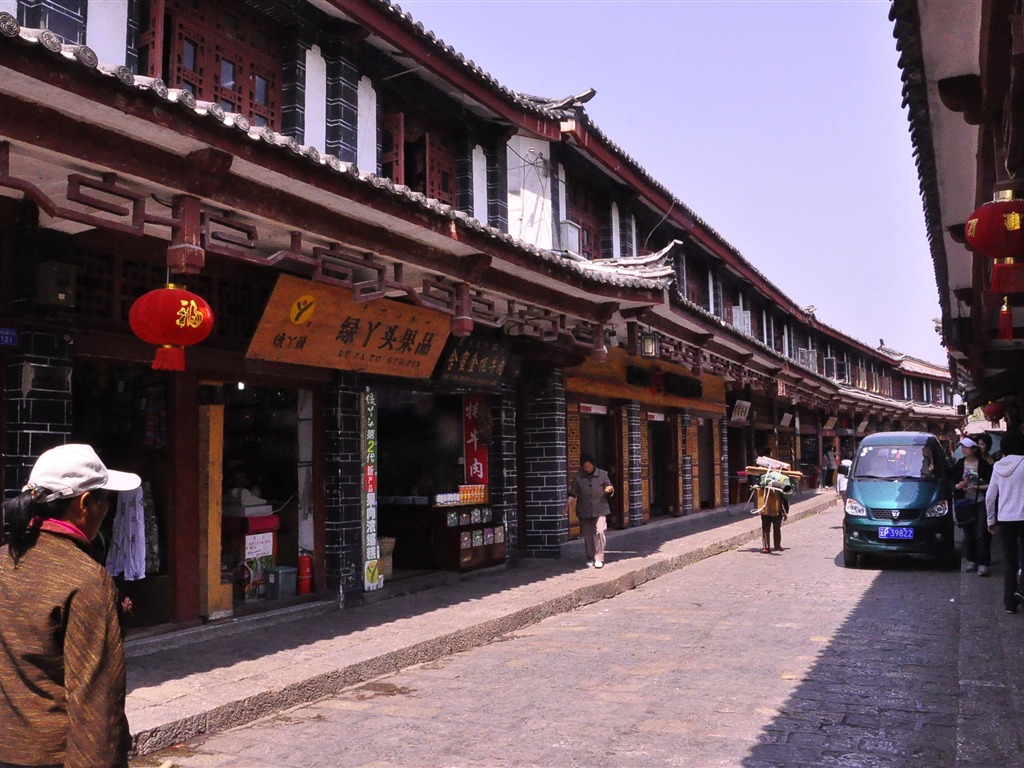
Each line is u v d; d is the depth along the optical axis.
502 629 8.80
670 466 19.45
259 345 7.99
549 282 9.98
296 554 9.53
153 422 7.98
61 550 2.51
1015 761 4.63
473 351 11.30
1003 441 8.87
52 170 5.46
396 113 10.44
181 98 5.14
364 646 7.43
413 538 11.84
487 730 5.54
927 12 5.47
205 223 5.99
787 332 29.12
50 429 6.54
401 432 12.45
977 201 7.47
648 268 12.53
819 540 17.02
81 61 4.55
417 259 8.05
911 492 12.79
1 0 6.23
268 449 9.57
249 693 5.92
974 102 6.18
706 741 5.20
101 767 2.32
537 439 13.73
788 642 7.93
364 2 9.00
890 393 45.72
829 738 5.21
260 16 8.71
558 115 12.98
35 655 2.42
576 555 13.68
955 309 13.73
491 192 12.30
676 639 8.26
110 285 7.23
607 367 16.09
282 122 8.84
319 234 6.92
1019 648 6.98
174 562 7.81
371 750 5.20
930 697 6.06
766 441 27.80
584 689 6.51
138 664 6.80
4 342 6.32
